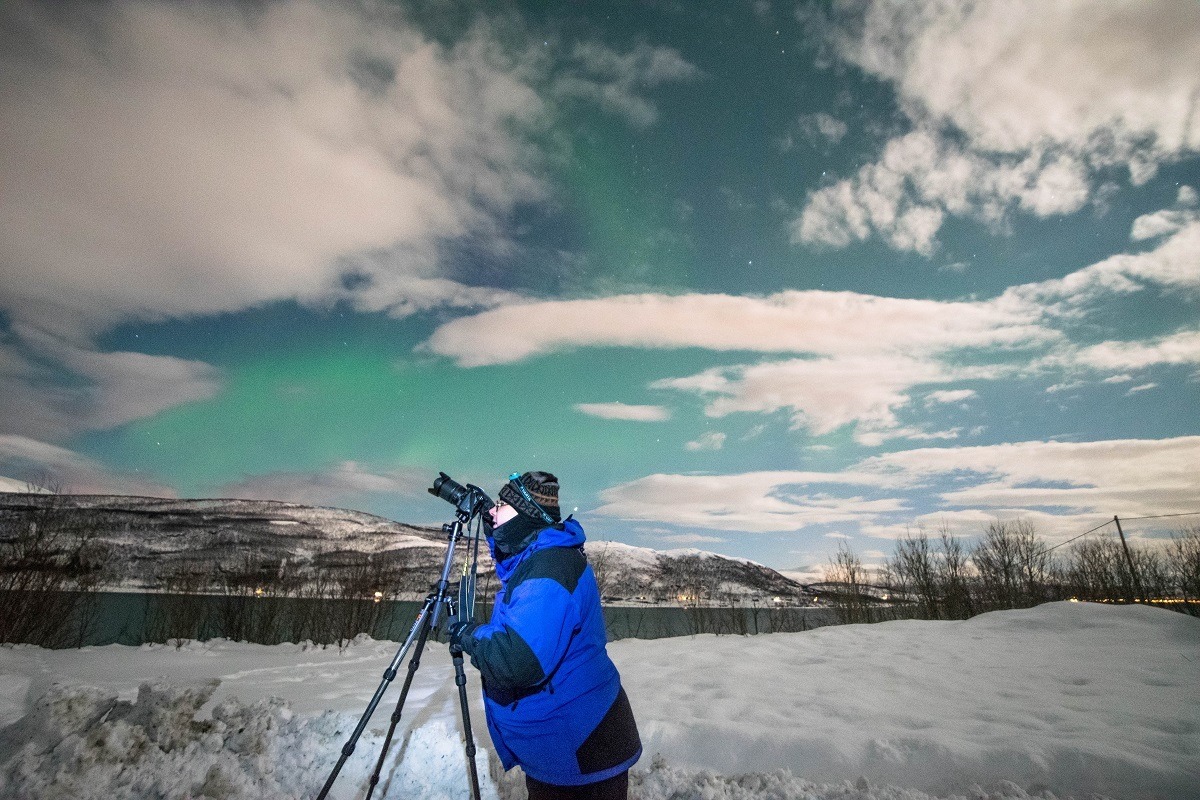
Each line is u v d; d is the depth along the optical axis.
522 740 2.07
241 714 3.88
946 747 4.05
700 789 3.66
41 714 3.49
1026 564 18.97
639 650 9.02
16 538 10.76
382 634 12.75
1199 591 17.44
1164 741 4.12
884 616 16.58
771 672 6.70
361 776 3.58
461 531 2.83
